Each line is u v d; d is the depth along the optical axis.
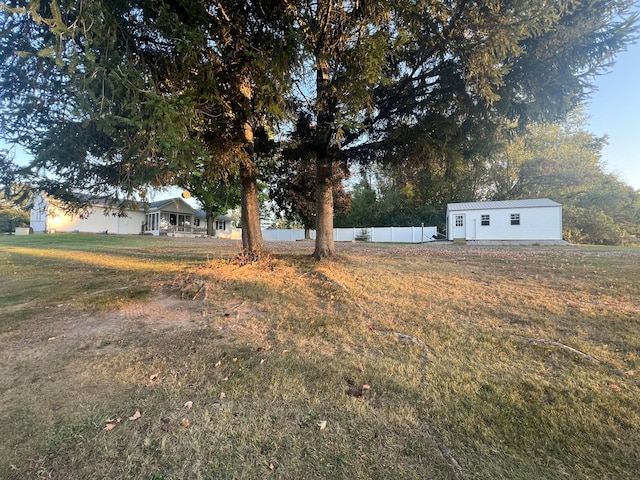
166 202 31.45
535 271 7.05
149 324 4.38
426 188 9.08
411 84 6.03
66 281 7.30
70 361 3.32
